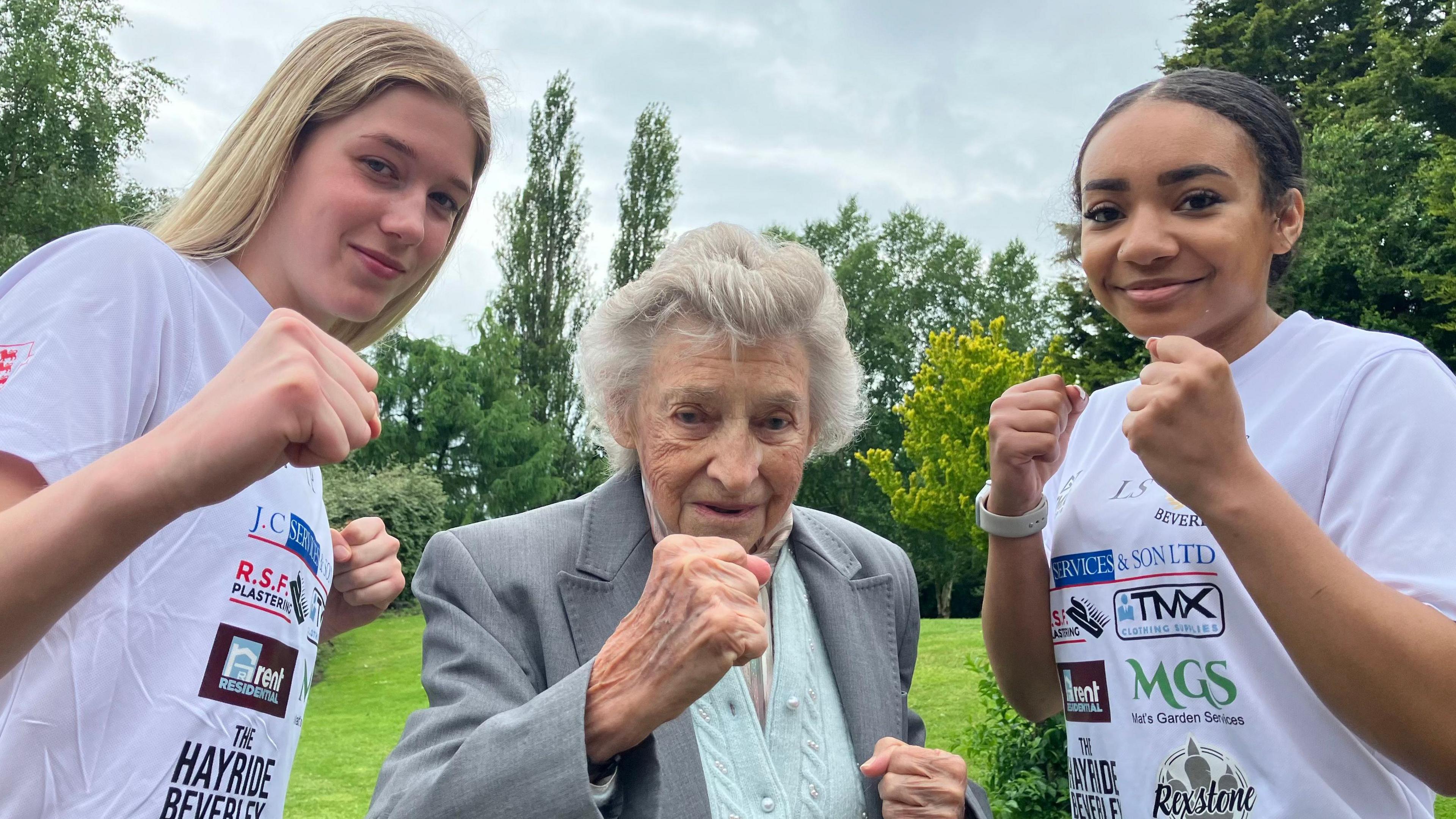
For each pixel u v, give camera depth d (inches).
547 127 1467.8
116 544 39.0
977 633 540.1
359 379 41.9
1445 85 714.2
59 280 51.5
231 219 61.3
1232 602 62.1
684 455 70.7
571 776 52.6
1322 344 66.1
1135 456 70.9
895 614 83.7
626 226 1519.4
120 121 863.7
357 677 534.6
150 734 51.5
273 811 58.7
